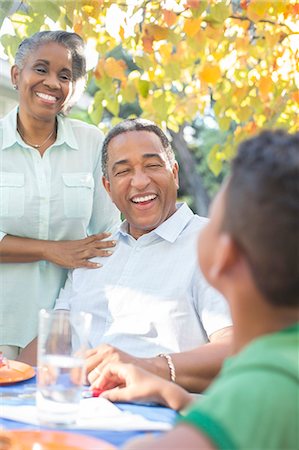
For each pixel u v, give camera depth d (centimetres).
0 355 190
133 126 234
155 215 230
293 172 86
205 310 214
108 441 131
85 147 285
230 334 205
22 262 269
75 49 273
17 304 273
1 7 309
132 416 146
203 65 391
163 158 231
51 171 277
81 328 141
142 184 227
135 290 223
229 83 401
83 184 280
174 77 387
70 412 138
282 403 79
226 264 91
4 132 275
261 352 85
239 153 92
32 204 273
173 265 222
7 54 315
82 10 329
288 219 85
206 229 97
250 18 353
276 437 78
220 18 343
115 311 225
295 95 381
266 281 88
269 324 91
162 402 156
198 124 1350
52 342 139
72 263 246
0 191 271
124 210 233
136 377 159
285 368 82
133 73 395
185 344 216
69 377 138
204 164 1342
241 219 88
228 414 78
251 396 79
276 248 86
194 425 79
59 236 280
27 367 188
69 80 272
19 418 141
